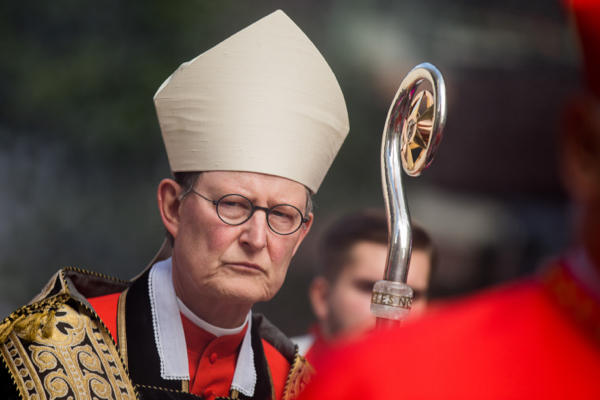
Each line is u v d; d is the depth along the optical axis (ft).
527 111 145.59
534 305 7.80
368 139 120.57
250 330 21.27
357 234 28.55
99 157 104.53
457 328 7.91
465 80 145.89
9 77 103.45
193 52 105.91
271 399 20.62
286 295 104.94
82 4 104.01
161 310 19.36
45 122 104.53
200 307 19.16
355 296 28.14
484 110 145.48
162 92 19.75
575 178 7.52
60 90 100.89
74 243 98.58
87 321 18.37
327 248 29.71
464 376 7.47
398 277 14.40
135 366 18.52
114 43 104.37
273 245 18.45
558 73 148.46
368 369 7.78
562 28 153.48
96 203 101.86
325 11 127.44
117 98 102.68
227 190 18.34
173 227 19.45
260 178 18.52
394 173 15.39
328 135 20.10
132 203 103.19
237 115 18.78
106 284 20.77
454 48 146.30
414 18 142.31
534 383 7.32
